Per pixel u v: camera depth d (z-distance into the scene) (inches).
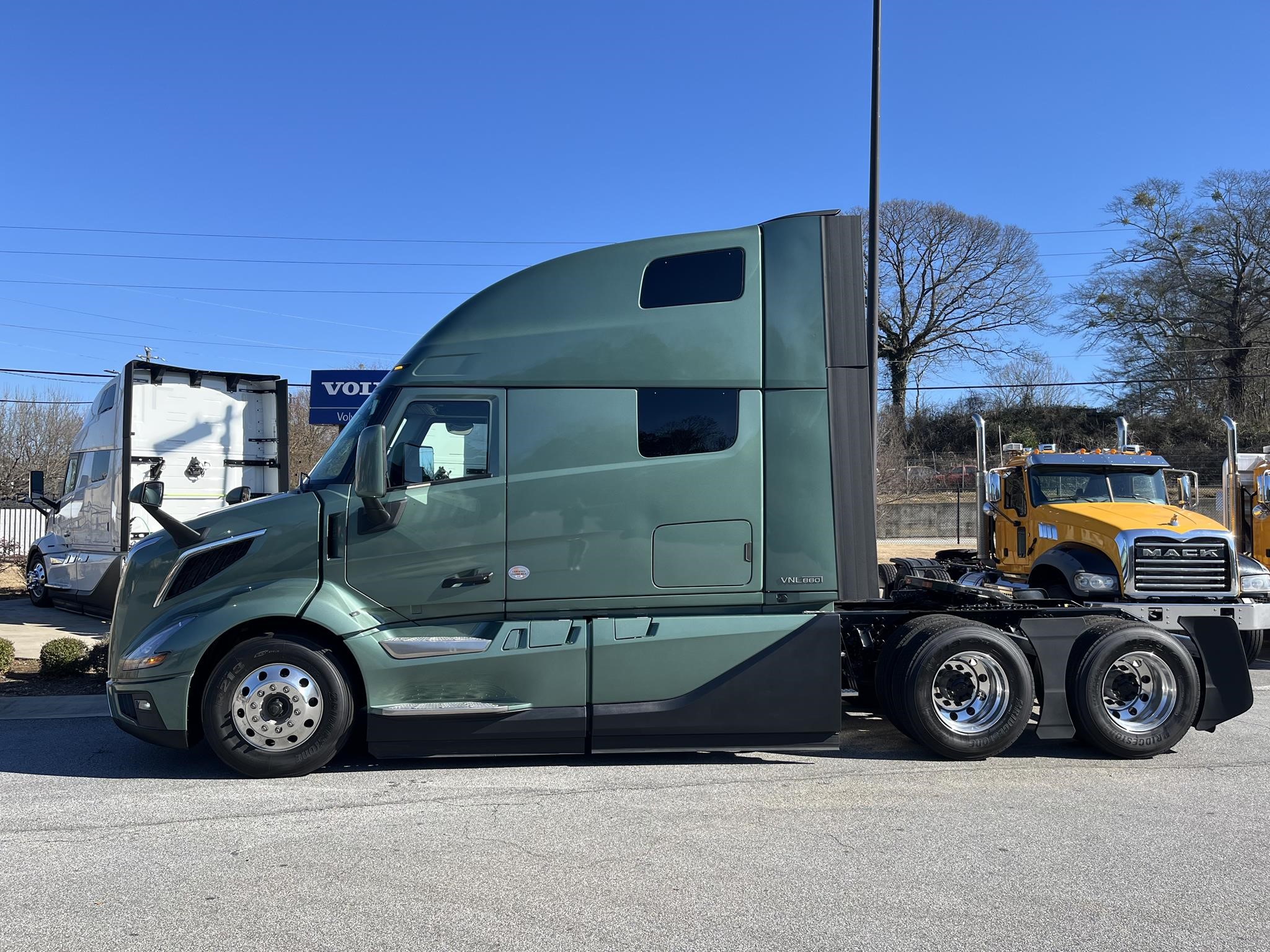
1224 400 1646.2
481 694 238.8
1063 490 409.7
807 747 245.0
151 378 501.4
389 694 236.1
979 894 163.3
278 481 535.2
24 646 444.8
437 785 229.8
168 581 242.7
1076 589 363.9
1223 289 1708.9
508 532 243.4
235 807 212.4
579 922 151.6
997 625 266.7
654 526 245.6
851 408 251.9
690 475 246.4
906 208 1998.0
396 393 247.0
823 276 254.5
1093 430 1732.3
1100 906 158.6
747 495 247.9
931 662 247.9
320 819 203.9
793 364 250.4
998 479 434.3
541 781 233.9
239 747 231.6
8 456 1360.7
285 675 233.1
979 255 1987.0
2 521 924.0
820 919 153.3
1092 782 233.6
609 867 175.5
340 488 245.0
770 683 242.2
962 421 1839.3
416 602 241.6
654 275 253.6
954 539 1268.5
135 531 495.8
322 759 235.0
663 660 241.4
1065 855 182.5
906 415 1845.5
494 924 151.0
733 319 251.8
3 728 291.9
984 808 212.1
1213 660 265.0
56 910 156.7
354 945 144.0
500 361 248.2
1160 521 364.8
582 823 201.2
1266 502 465.7
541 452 245.3
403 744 237.1
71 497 550.9
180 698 231.6
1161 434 1642.5
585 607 245.0
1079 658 256.7
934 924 151.4
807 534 247.1
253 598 234.8
